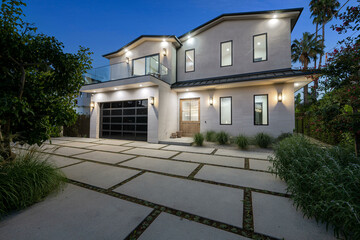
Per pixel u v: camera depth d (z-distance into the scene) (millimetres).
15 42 2213
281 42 8227
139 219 1997
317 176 2078
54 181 2725
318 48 16031
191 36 10383
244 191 2822
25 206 2197
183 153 5977
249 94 8469
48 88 2996
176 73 10781
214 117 9273
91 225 1875
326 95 3166
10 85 2369
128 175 3652
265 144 6789
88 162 4758
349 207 1589
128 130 9680
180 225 1886
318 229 1800
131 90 9461
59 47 2787
